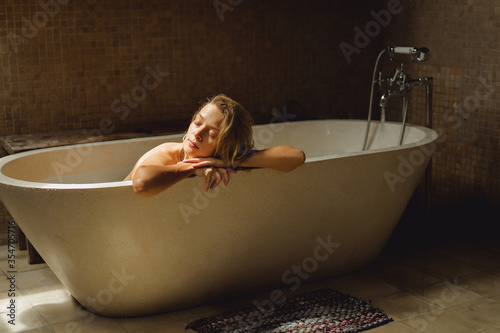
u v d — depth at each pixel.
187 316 2.49
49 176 2.71
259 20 3.78
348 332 2.33
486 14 3.33
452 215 3.69
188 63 3.63
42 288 2.76
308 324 2.38
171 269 2.40
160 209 2.24
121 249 2.27
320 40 3.98
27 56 3.22
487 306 2.57
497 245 3.29
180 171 2.20
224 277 2.56
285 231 2.59
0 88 3.20
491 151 3.40
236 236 2.47
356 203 2.69
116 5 3.38
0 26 3.13
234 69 3.76
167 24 3.53
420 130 3.12
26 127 3.30
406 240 3.38
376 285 2.78
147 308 2.47
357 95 4.18
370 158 2.63
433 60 3.68
